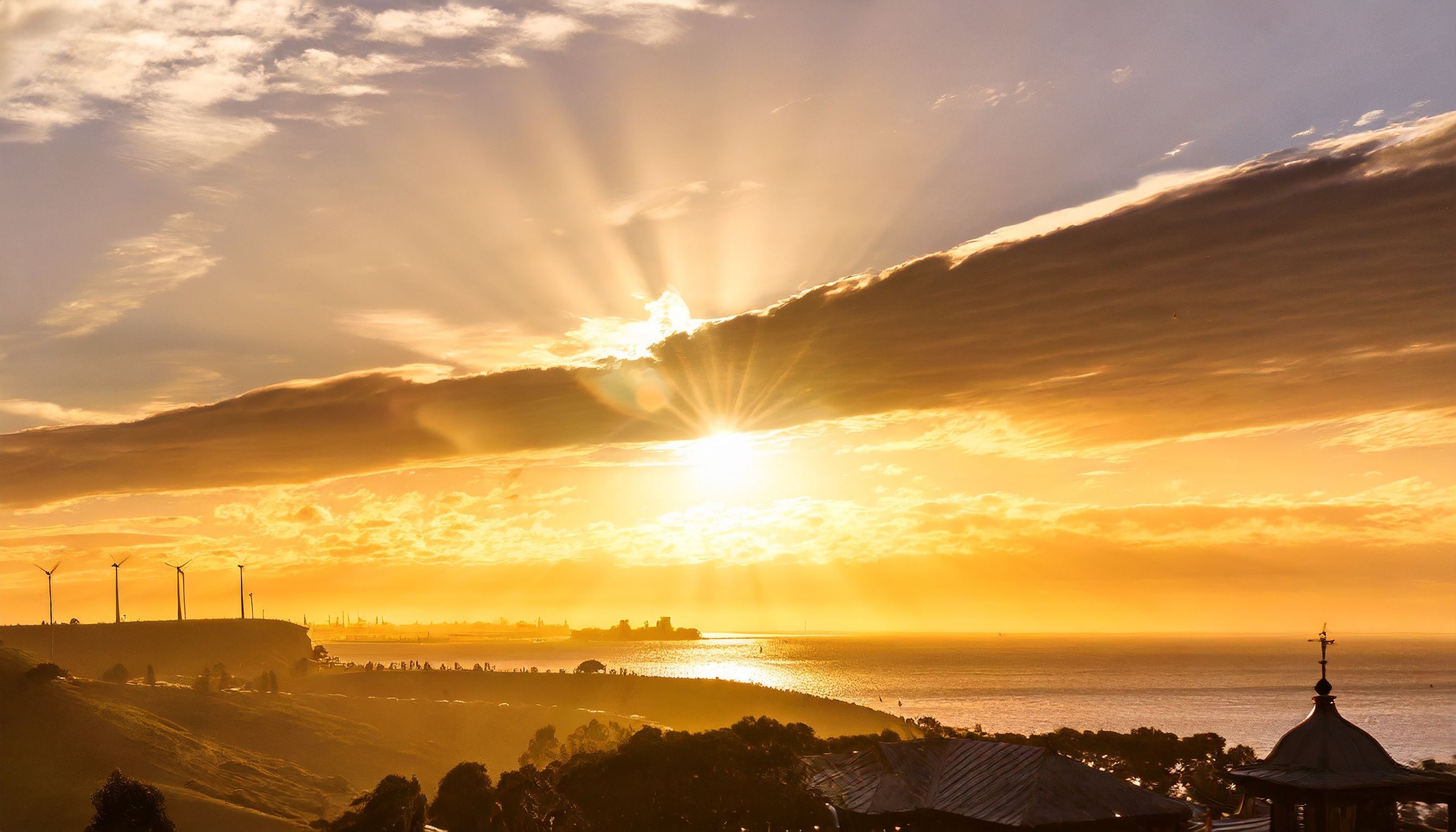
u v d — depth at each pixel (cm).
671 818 7725
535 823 7875
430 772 17725
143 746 14938
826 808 7169
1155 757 11300
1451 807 4294
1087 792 6412
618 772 8119
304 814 12962
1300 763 4359
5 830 11744
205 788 13188
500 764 18925
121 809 9262
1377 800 4256
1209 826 5756
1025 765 6719
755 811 7494
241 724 18362
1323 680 4541
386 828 8075
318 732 18900
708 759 7994
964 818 6500
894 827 6819
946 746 7538
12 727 14888
